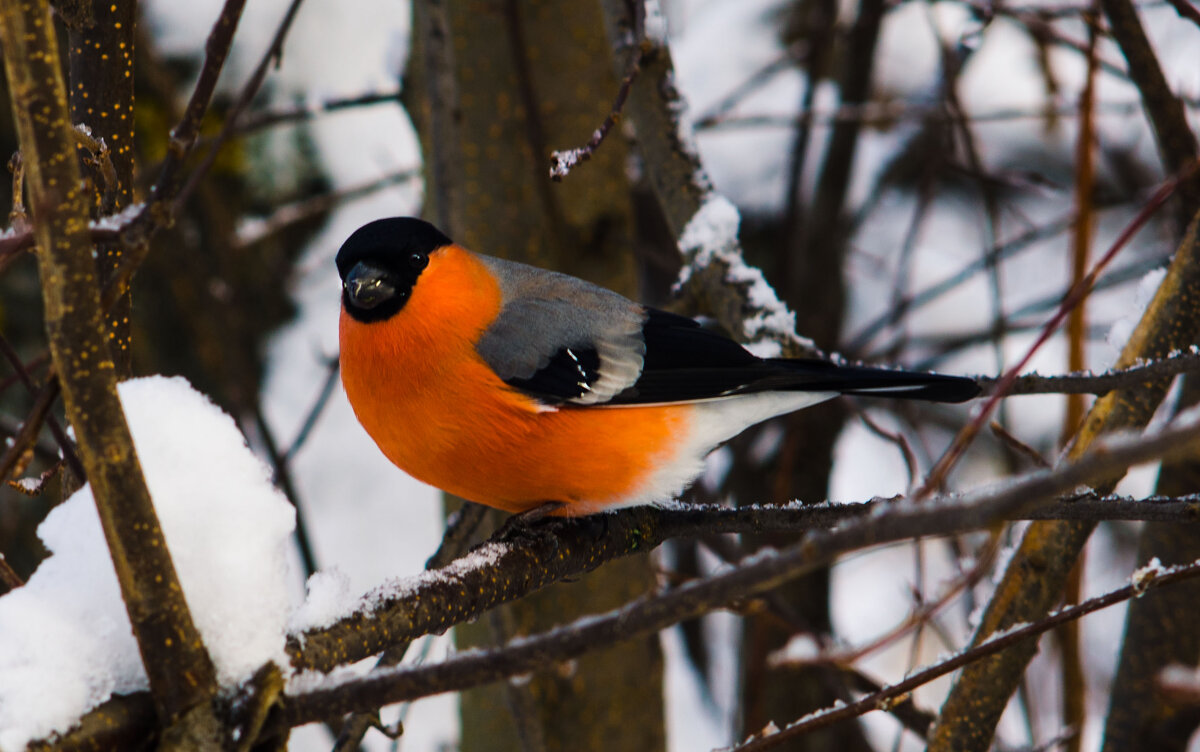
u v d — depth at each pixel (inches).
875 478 667.4
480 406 307.6
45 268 153.2
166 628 167.3
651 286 614.9
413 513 570.6
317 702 170.9
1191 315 289.0
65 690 170.1
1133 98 616.1
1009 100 660.7
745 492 579.2
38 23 147.6
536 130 372.2
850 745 536.4
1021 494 130.9
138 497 162.7
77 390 156.8
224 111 561.0
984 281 668.1
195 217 556.1
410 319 308.0
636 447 314.2
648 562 416.8
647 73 362.3
